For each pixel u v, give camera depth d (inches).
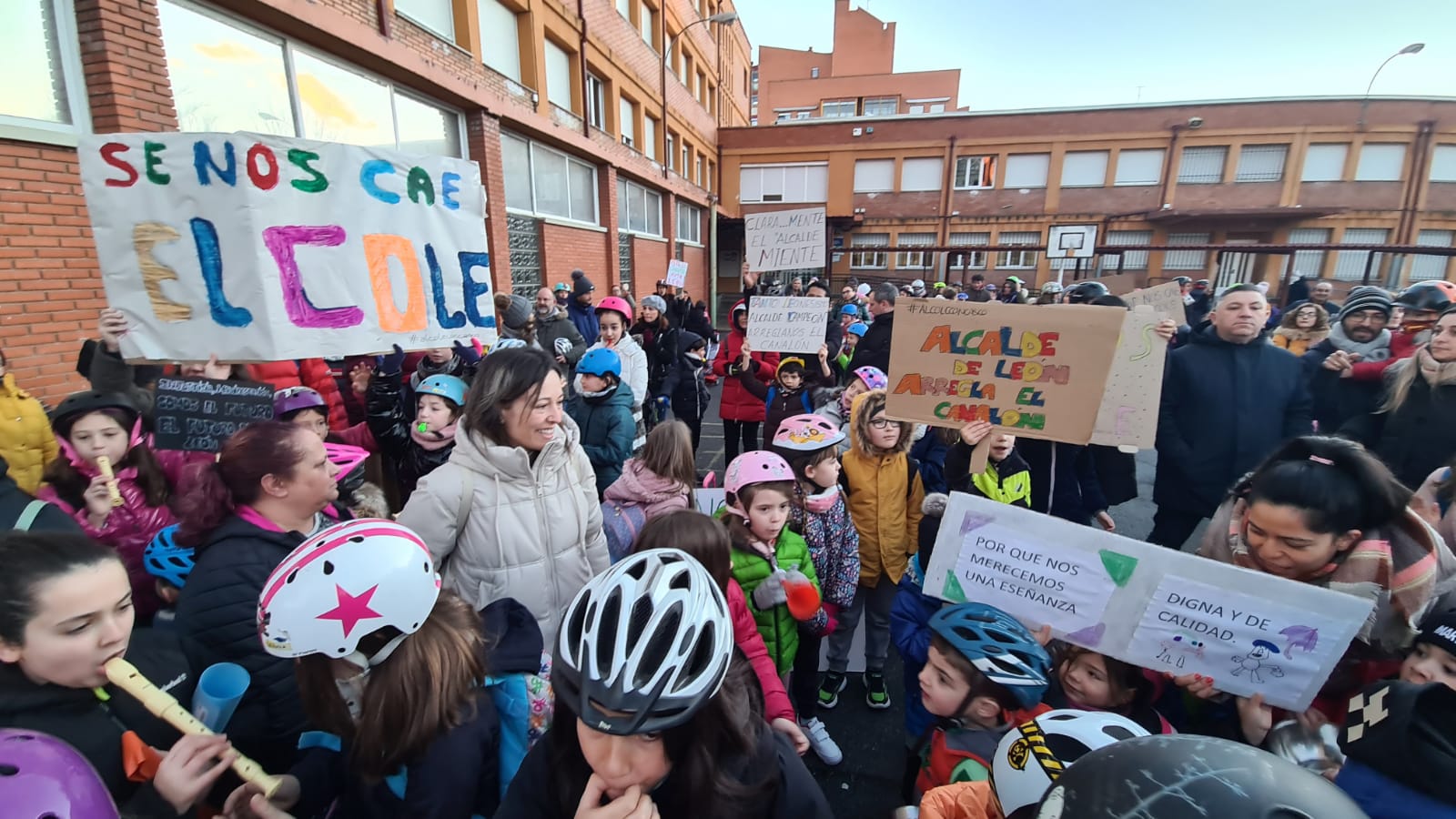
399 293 93.7
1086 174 889.5
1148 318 93.4
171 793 41.2
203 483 61.1
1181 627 59.0
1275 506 59.2
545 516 75.7
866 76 1363.2
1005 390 81.1
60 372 170.2
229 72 222.4
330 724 48.0
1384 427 120.1
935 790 52.6
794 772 41.5
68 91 170.1
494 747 52.4
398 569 46.2
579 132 491.5
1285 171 831.7
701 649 36.9
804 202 989.2
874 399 108.7
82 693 43.4
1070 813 30.9
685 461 103.5
